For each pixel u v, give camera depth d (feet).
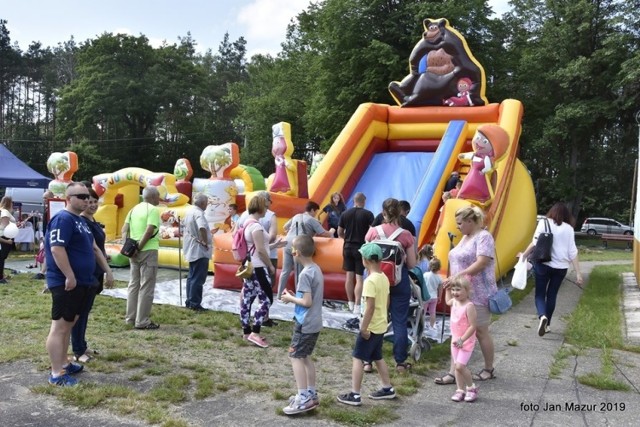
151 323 24.20
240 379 17.72
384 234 19.63
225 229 42.27
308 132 114.01
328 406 15.67
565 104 117.08
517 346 23.27
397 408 15.89
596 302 33.91
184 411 14.88
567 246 24.62
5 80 237.86
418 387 17.90
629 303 34.63
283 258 29.73
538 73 115.03
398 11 96.63
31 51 253.03
